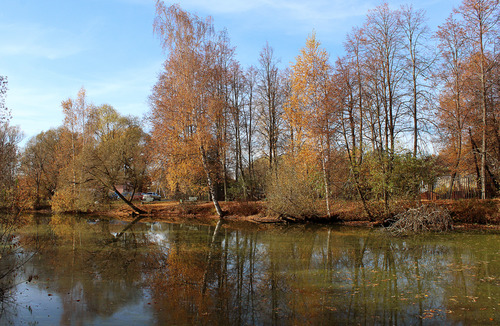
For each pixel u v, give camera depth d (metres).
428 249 14.29
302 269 11.55
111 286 9.73
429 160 21.56
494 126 22.83
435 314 7.51
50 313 7.71
